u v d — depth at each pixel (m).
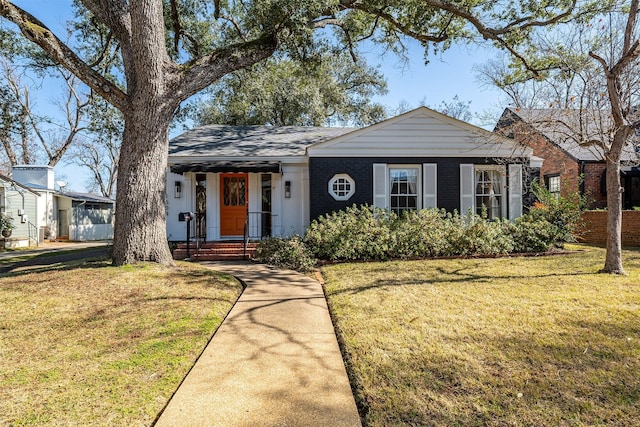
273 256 8.38
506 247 8.89
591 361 3.00
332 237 8.50
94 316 4.23
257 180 11.15
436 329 3.77
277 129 13.93
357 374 2.82
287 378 2.85
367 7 10.19
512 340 3.45
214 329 3.98
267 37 7.93
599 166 13.74
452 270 7.10
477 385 2.65
